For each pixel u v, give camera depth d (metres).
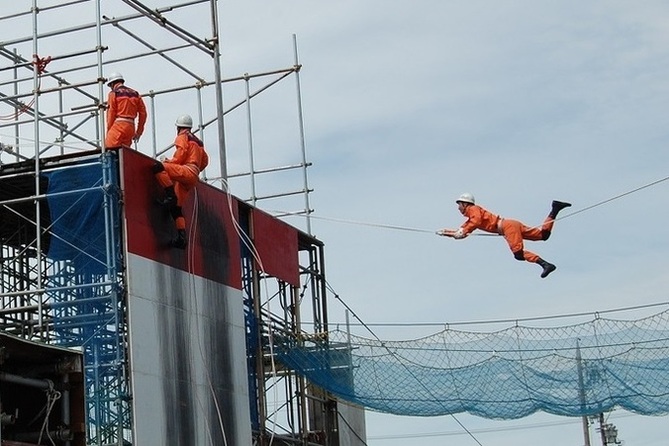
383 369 37.44
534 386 36.09
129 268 33.75
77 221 34.56
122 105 34.91
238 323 38.16
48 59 36.50
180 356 35.12
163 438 33.88
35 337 34.69
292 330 42.22
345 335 38.47
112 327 33.81
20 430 28.05
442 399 36.97
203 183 37.78
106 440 33.16
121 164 34.31
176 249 35.72
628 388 35.41
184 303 35.72
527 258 34.47
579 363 35.72
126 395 33.19
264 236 41.41
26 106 38.47
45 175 34.78
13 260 36.88
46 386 27.62
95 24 36.31
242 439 37.19
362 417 46.88
